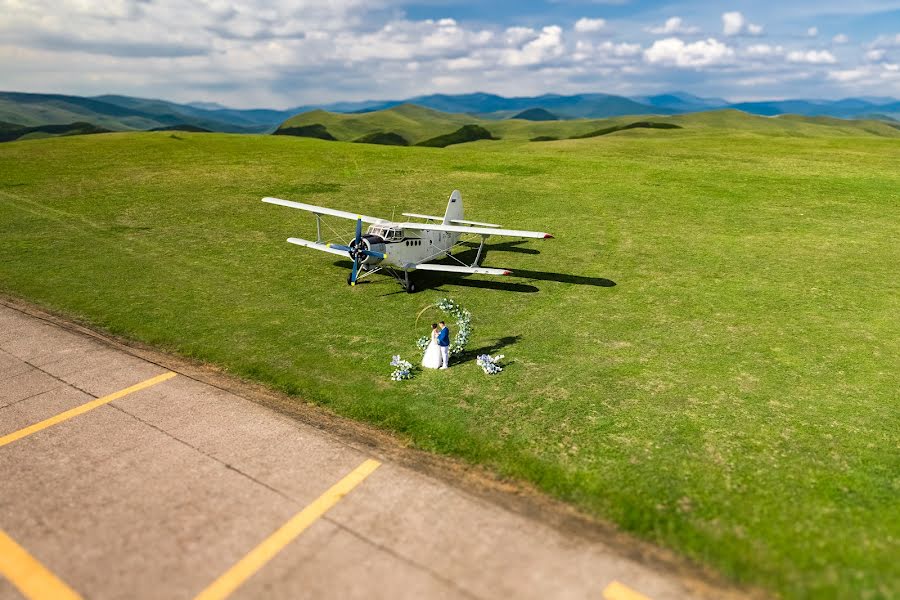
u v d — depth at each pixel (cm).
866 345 1273
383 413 995
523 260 1956
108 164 3725
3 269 1814
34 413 1000
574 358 1216
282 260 1958
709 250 2028
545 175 3450
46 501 771
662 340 1308
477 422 962
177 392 1077
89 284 1692
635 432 927
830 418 970
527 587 614
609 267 1864
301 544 686
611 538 695
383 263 1650
